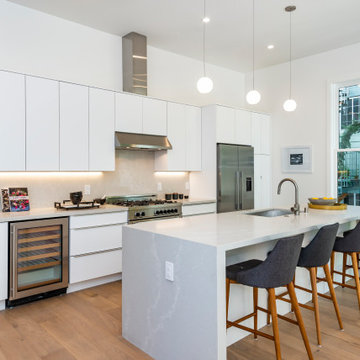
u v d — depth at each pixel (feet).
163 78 17.12
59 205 12.50
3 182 11.97
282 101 19.54
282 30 14.89
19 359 7.57
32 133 11.57
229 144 17.31
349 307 10.42
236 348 8.05
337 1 12.37
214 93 19.66
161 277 7.48
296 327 9.11
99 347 8.13
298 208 10.89
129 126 14.30
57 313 10.06
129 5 12.55
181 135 16.43
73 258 11.67
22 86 11.34
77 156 12.72
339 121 17.71
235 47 16.87
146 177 16.35
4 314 9.98
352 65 16.63
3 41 12.12
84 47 14.24
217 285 6.24
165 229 8.07
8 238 10.26
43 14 13.07
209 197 17.08
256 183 19.19
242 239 6.86
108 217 12.56
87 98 13.01
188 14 13.32
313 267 8.27
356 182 16.98
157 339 7.59
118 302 10.94
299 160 18.78
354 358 7.60
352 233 9.57
